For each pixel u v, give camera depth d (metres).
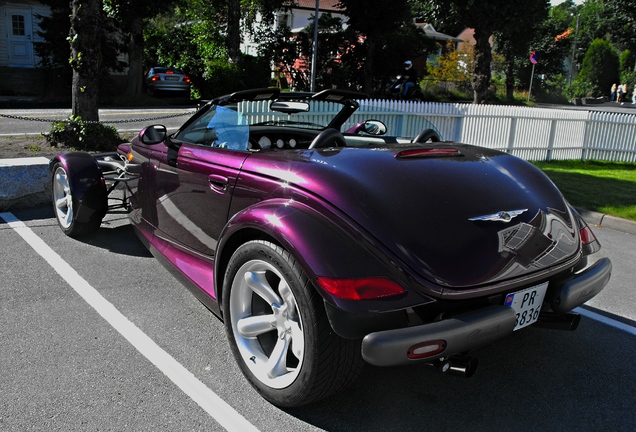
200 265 3.24
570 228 2.76
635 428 2.50
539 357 3.15
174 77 22.58
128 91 22.00
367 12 23.61
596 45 46.19
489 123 10.95
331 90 3.58
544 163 11.32
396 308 2.12
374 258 2.20
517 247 2.42
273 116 3.78
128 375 2.75
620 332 3.54
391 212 2.31
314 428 2.39
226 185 2.94
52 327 3.23
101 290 3.80
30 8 25.62
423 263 2.20
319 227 2.29
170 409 2.48
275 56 24.89
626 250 5.50
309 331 2.22
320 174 2.50
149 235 3.94
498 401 2.68
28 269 4.14
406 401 2.64
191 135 3.54
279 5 24.69
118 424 2.36
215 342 3.13
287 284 2.31
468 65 34.75
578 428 2.49
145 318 3.40
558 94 42.56
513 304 2.42
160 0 20.98
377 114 5.58
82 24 7.74
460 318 2.17
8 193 5.73
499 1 13.59
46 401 2.50
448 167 2.75
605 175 9.71
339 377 2.28
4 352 2.92
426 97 31.33
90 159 4.82
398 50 25.88
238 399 2.59
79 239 4.92
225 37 24.12
